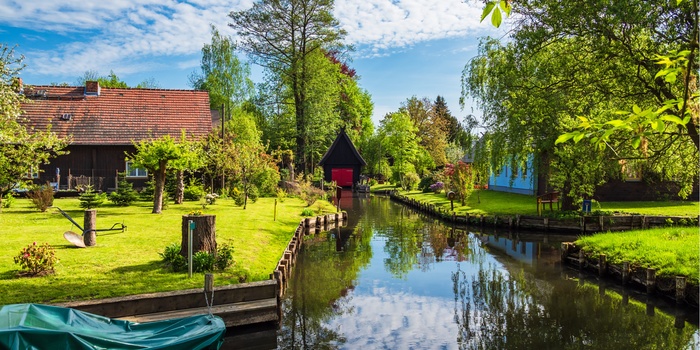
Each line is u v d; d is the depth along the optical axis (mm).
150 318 8352
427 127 64812
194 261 10500
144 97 33594
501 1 3539
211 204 23844
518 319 10102
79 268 10328
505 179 39031
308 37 44438
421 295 11938
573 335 9164
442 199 34531
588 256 14383
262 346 8648
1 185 17719
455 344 8734
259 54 44125
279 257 13430
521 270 14656
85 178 28234
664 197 27688
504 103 19562
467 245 19000
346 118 61844
